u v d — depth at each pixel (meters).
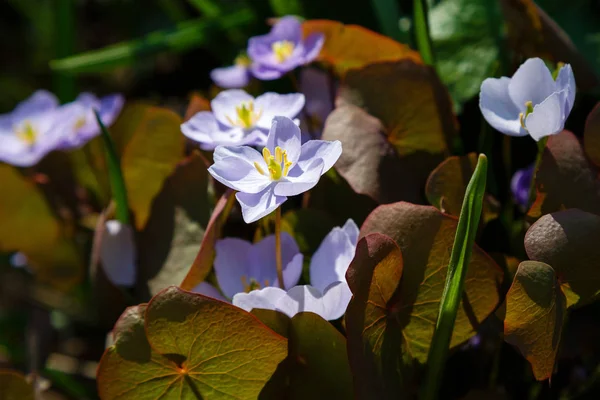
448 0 0.46
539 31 0.42
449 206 0.39
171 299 0.37
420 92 0.41
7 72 0.72
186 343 0.37
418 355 0.38
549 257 0.37
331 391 0.38
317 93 0.45
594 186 0.38
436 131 0.41
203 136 0.40
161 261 0.41
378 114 0.41
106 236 0.42
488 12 0.45
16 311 0.56
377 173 0.40
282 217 0.40
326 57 0.44
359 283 0.37
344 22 0.49
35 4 0.69
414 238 0.37
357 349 0.37
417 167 0.41
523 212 0.42
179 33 0.51
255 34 0.52
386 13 0.48
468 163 0.39
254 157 0.37
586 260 0.37
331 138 0.40
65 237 0.47
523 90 0.38
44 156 0.47
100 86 0.68
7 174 0.46
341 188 0.41
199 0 0.52
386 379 0.37
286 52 0.43
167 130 0.42
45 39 0.69
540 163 0.38
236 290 0.39
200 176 0.41
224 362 0.37
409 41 0.48
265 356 0.37
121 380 0.37
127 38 0.68
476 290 0.38
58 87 0.56
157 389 0.38
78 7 0.70
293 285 0.39
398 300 0.38
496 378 0.41
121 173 0.42
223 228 0.42
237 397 0.38
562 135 0.39
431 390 0.38
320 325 0.37
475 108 0.45
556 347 0.37
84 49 0.70
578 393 0.41
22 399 0.41
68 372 0.49
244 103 0.40
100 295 0.42
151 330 0.37
